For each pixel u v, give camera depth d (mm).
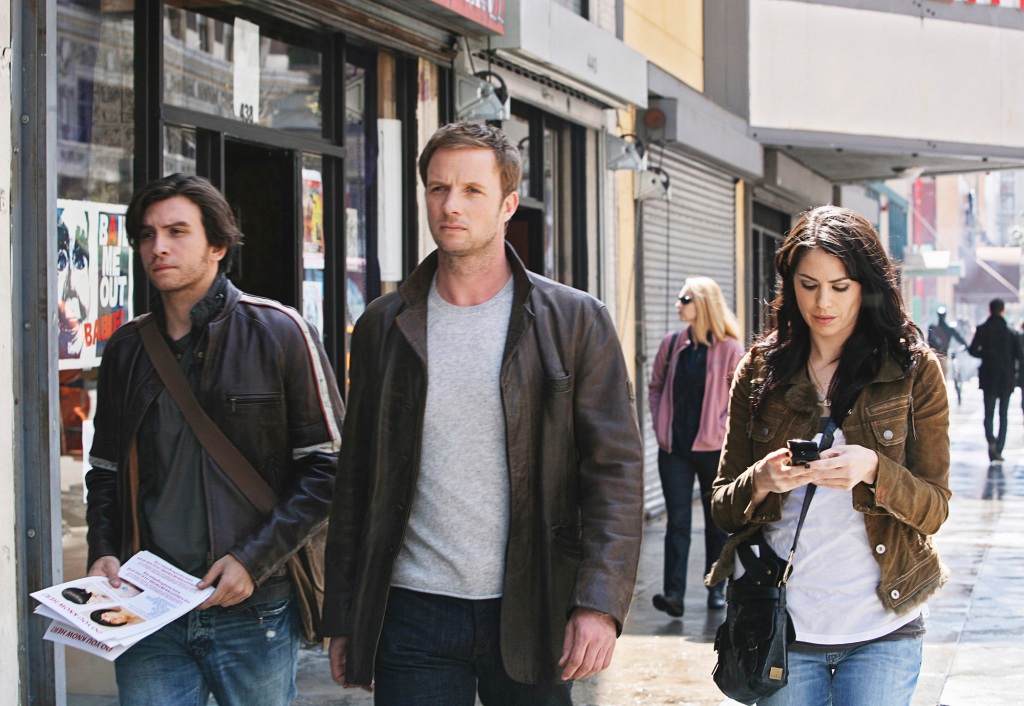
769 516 4324
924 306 74312
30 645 5238
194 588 4270
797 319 4480
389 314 4234
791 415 4449
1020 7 23172
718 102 18609
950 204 77438
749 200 20609
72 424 6703
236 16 8211
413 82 10156
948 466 4320
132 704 4418
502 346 4086
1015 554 12117
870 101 21938
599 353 4113
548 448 4047
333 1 8828
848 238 4258
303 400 4625
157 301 4688
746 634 4254
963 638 8938
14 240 5168
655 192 15008
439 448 4078
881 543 4227
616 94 13320
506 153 4145
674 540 9758
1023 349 20938
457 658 4102
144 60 7273
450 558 4055
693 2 18672
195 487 4480
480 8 10031
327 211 9242
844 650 4266
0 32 5051
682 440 9750
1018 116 23500
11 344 5117
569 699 4230
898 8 22297
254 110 8422
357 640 4145
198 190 4555
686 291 9836
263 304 4664
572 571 4094
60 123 6680
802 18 21047
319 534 4672
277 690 4562
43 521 5238
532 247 13094
